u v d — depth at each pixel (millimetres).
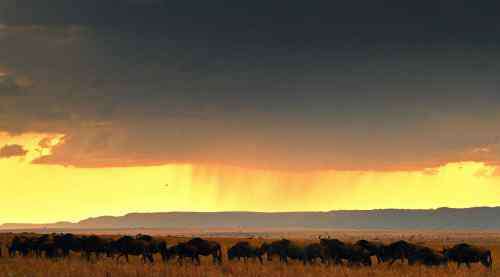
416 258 97438
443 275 78438
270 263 94125
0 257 98125
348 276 74875
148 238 103062
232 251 104188
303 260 98562
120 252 98688
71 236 103875
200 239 99062
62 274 69500
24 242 105438
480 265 102188
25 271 72562
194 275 71750
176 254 97938
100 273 71062
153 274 71062
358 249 97562
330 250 98312
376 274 76688
